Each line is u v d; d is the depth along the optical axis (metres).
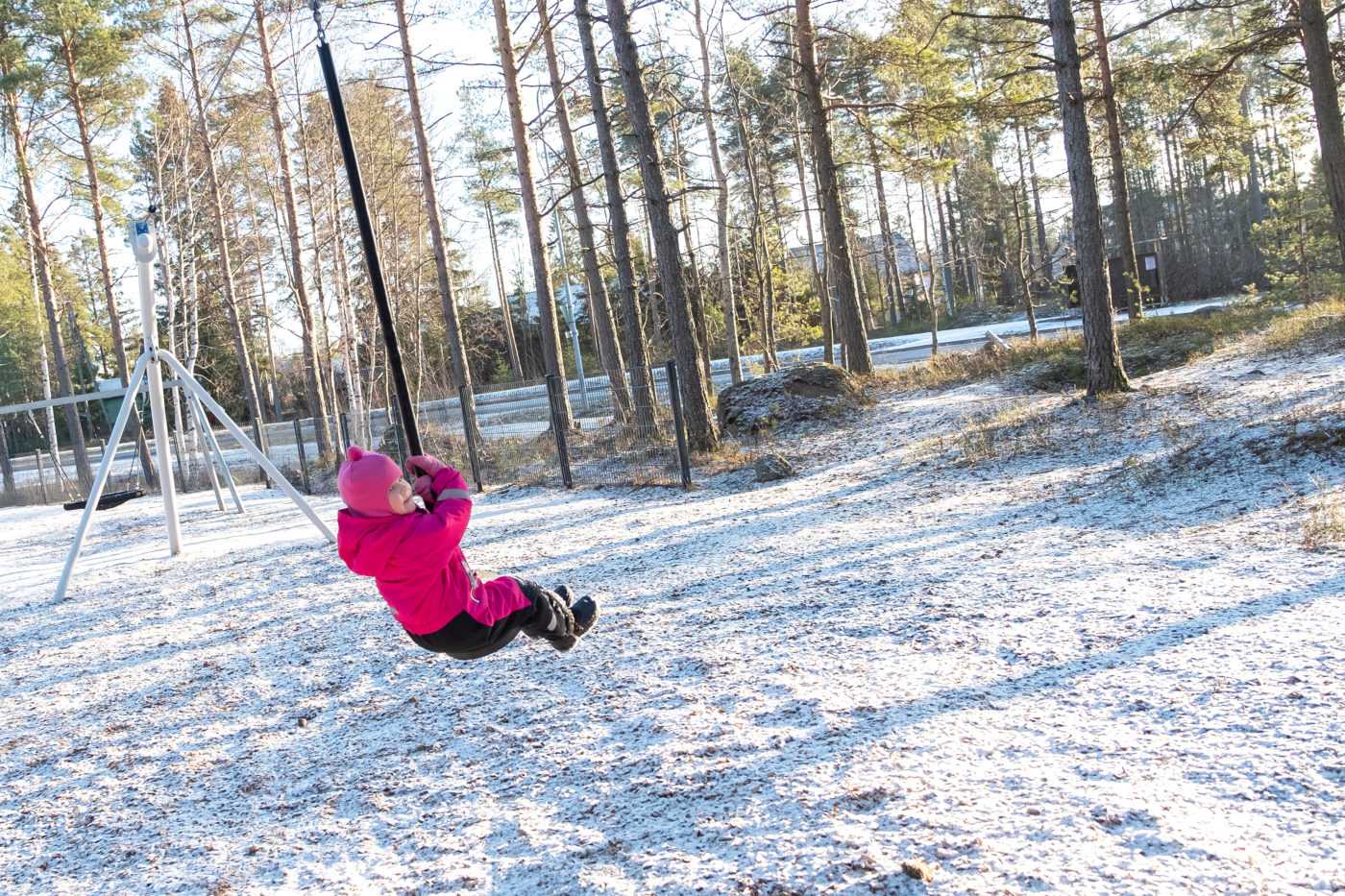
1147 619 5.20
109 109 27.03
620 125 24.48
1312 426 8.59
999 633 5.36
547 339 21.94
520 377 51.59
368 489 3.34
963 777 3.69
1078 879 2.91
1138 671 4.49
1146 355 18.77
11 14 25.09
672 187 29.69
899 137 22.39
